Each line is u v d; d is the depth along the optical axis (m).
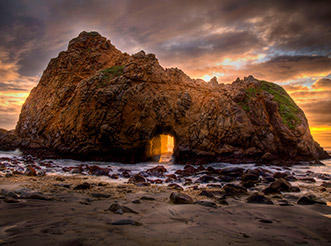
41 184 8.20
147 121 18.62
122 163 18.06
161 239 3.34
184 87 21.16
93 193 7.02
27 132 23.38
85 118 18.16
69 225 3.77
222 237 3.62
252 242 3.47
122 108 18.30
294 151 19.30
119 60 23.73
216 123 19.52
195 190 8.49
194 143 18.80
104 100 18.16
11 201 5.23
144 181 10.48
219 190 8.30
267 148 18.81
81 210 4.95
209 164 17.70
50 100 21.98
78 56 23.55
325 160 22.44
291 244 3.46
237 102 20.67
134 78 19.42
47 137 20.45
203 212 5.27
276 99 22.41
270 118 20.14
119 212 4.84
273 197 7.46
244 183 9.74
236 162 17.91
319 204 6.38
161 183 10.51
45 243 2.90
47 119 21.05
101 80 19.78
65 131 18.98
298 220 4.83
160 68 21.34
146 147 19.83
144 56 21.88
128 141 18.17
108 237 3.27
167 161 20.86
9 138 25.22
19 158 17.91
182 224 4.27
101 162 17.72
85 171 13.24
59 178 9.67
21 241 2.94
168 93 19.98
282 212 5.47
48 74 24.67
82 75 22.52
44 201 5.59
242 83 23.94
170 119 19.36
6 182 8.27
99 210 5.05
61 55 24.52
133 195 7.23
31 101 25.23
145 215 4.86
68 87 21.28
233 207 5.95
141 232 3.60
